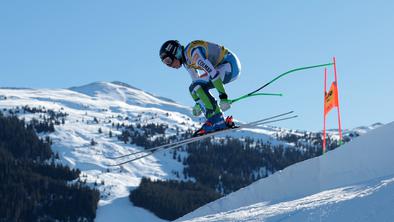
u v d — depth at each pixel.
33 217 149.50
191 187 191.38
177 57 7.54
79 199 159.50
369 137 11.55
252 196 13.81
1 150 198.38
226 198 14.32
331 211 6.51
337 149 12.38
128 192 187.25
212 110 7.48
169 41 7.56
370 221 5.71
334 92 17.11
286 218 7.10
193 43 7.38
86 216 155.38
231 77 7.51
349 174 11.52
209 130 7.52
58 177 184.62
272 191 13.27
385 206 5.86
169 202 168.62
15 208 149.50
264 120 7.54
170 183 190.50
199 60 7.27
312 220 6.53
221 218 9.12
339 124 16.92
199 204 173.12
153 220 162.50
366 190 7.07
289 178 13.12
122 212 165.50
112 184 195.25
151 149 7.96
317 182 12.16
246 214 8.91
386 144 11.03
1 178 161.62
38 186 162.62
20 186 158.62
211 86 7.54
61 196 160.25
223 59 7.49
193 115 8.02
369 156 11.29
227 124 7.50
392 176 8.19
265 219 7.53
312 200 8.54
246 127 7.55
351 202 6.44
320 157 12.70
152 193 171.88
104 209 167.25
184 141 7.69
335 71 17.16
